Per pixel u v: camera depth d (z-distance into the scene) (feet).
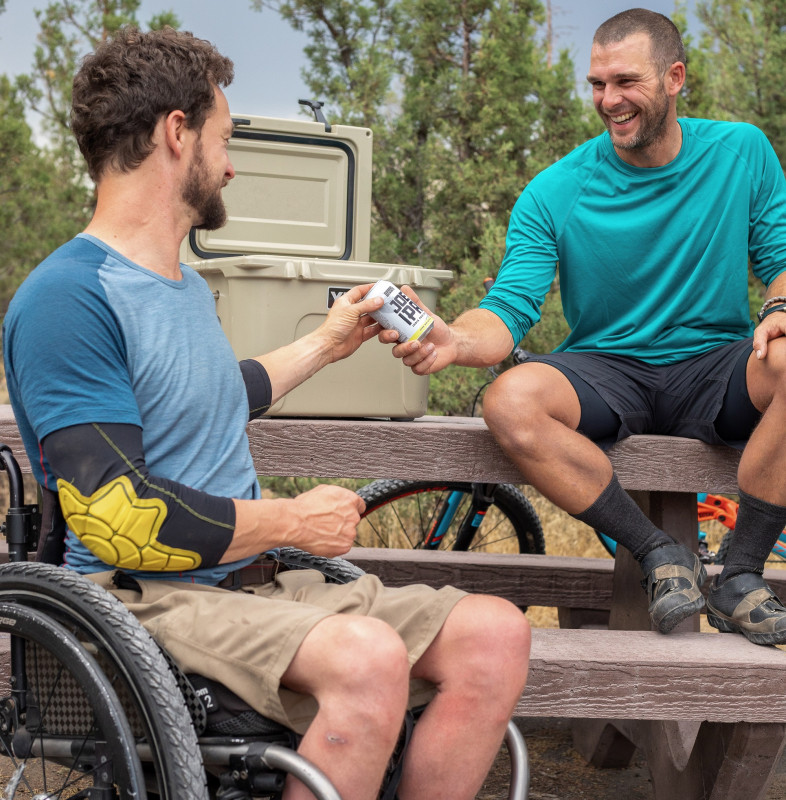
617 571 8.53
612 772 9.07
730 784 6.79
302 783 4.51
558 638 7.02
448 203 19.34
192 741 4.42
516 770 5.26
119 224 5.28
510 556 10.56
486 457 7.82
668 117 8.02
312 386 8.15
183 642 4.87
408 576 10.12
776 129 20.98
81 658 4.54
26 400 4.84
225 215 5.70
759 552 7.25
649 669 6.51
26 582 4.83
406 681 4.64
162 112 5.26
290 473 7.74
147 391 5.08
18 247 26.16
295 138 9.39
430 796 5.09
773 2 21.50
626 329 8.32
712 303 8.23
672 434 8.20
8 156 26.30
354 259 9.68
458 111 20.03
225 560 5.03
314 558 6.01
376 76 19.51
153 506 4.74
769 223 8.23
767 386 7.23
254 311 7.96
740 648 6.86
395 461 7.79
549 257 8.45
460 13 20.61
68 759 5.02
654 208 8.19
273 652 4.70
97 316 4.92
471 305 17.31
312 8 20.63
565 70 19.97
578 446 7.34
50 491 5.11
